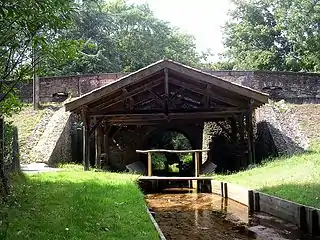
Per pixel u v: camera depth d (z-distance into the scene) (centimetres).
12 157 1200
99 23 3962
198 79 1752
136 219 755
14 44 753
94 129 1888
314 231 902
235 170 2006
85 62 3462
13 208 759
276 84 2609
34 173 1535
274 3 3997
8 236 572
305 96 2612
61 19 760
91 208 816
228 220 1100
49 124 2316
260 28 4084
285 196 1095
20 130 2288
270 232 946
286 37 3872
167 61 1758
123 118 1961
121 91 1853
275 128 2081
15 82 828
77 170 1805
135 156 2369
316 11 3397
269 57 3897
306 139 2017
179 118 1905
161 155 3288
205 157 2345
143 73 1756
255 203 1207
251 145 1823
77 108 1802
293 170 1408
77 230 639
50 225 659
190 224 1061
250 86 2581
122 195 1030
